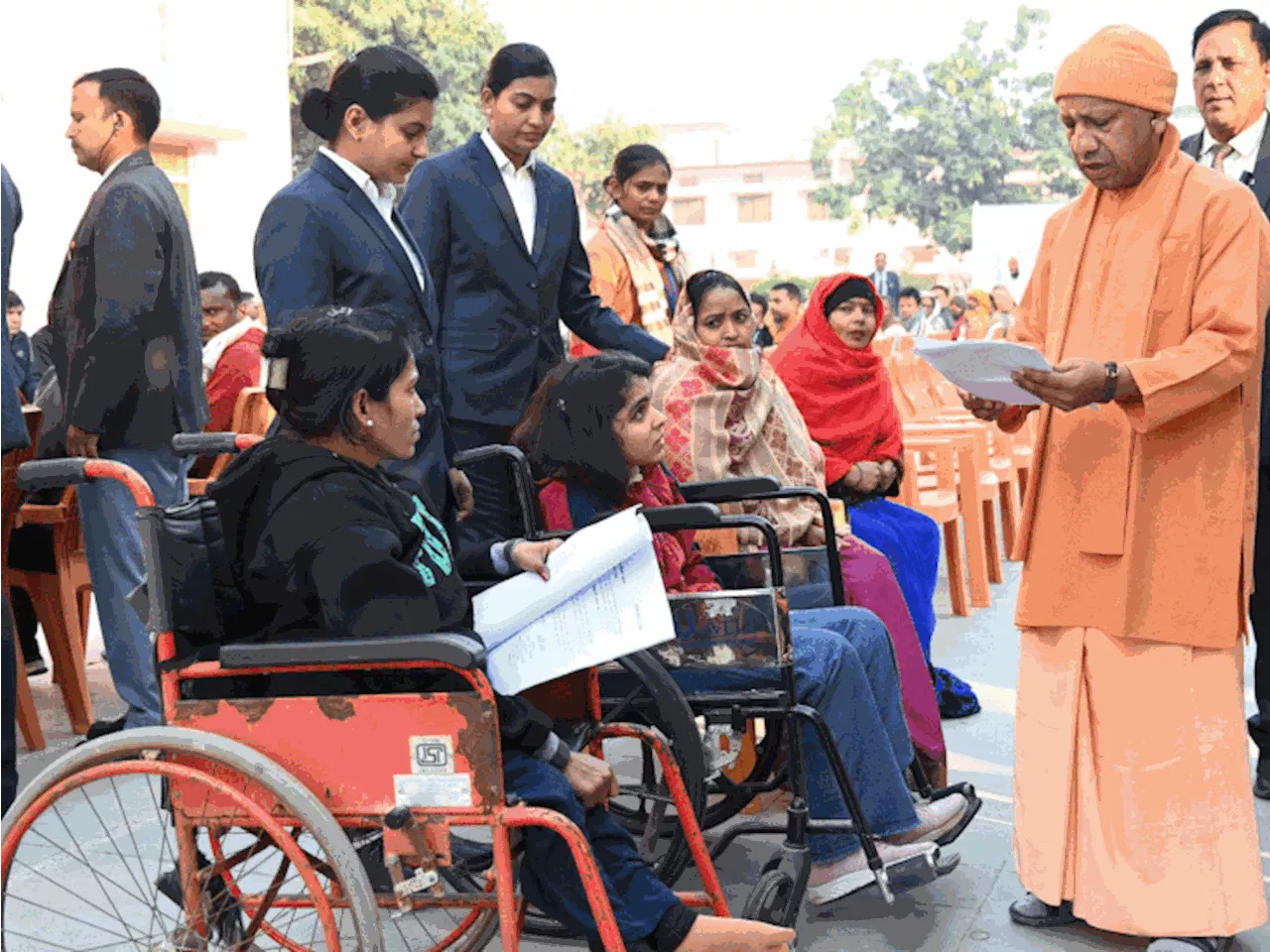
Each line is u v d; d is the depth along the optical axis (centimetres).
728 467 385
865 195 5584
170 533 232
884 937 312
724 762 297
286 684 235
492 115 405
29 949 304
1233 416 289
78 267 422
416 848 224
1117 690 296
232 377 601
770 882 282
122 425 424
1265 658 392
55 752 452
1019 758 318
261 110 1617
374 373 235
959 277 5466
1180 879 292
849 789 296
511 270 404
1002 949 305
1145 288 290
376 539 225
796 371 458
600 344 435
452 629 238
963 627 620
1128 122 287
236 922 262
